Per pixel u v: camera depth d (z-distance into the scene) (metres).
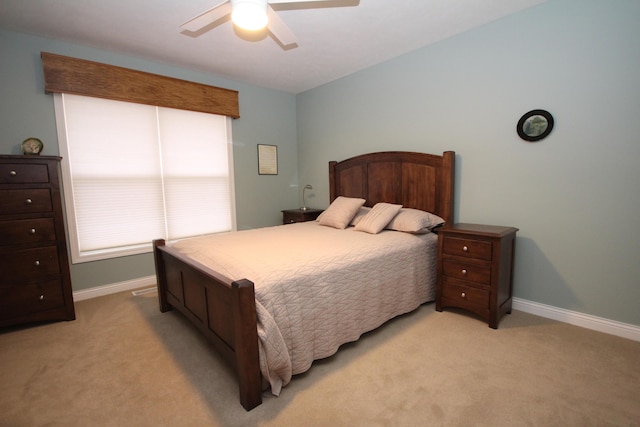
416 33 2.72
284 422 1.43
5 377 1.78
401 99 3.25
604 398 1.54
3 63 2.53
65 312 2.50
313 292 1.80
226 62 3.31
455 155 2.88
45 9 2.23
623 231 2.08
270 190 4.40
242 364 1.47
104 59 2.96
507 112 2.53
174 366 1.88
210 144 3.79
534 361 1.86
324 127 4.18
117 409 1.52
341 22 2.50
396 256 2.37
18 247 2.30
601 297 2.20
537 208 2.44
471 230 2.37
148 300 2.95
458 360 1.89
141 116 3.26
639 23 1.93
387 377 1.74
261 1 1.67
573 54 2.18
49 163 2.38
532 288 2.52
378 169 3.45
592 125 2.15
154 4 2.19
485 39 2.59
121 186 3.20
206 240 2.56
